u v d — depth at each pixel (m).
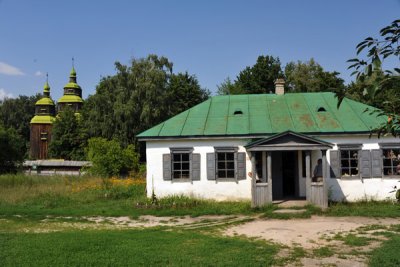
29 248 10.16
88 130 52.31
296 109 21.78
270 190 17.78
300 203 18.03
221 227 14.03
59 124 66.69
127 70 52.00
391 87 3.38
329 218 15.41
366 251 9.84
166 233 12.74
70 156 66.12
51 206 19.56
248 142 19.98
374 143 19.25
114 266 8.45
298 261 8.98
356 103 21.78
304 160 20.23
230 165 20.28
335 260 9.07
